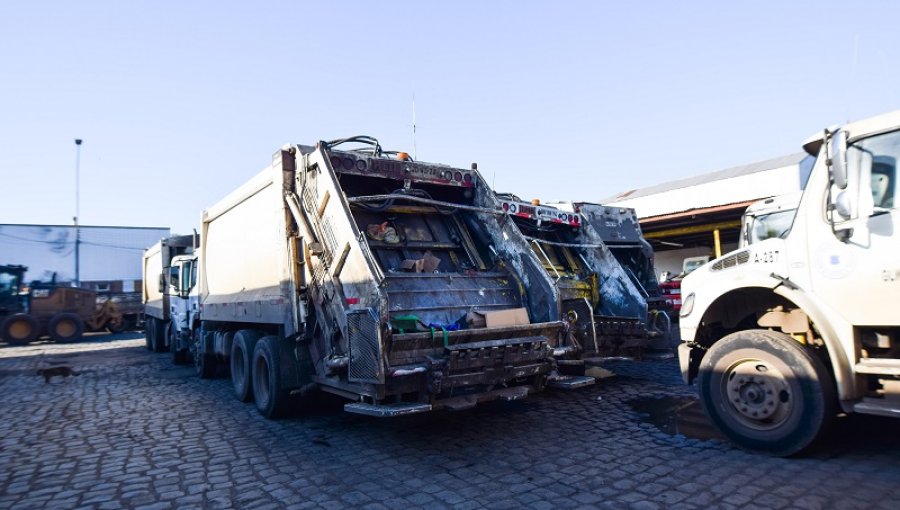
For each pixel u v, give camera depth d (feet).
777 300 16.40
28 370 40.11
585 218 30.55
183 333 39.24
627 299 28.07
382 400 16.02
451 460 15.62
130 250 117.29
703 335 17.75
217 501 13.10
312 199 19.62
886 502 11.63
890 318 13.21
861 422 17.62
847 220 13.92
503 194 30.17
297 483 14.15
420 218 22.84
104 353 51.55
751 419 15.30
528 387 18.42
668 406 21.43
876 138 13.78
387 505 12.53
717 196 67.36
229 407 24.09
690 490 12.74
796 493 12.28
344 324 17.15
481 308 20.15
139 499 13.37
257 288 23.62
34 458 17.03
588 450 16.12
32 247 108.27
